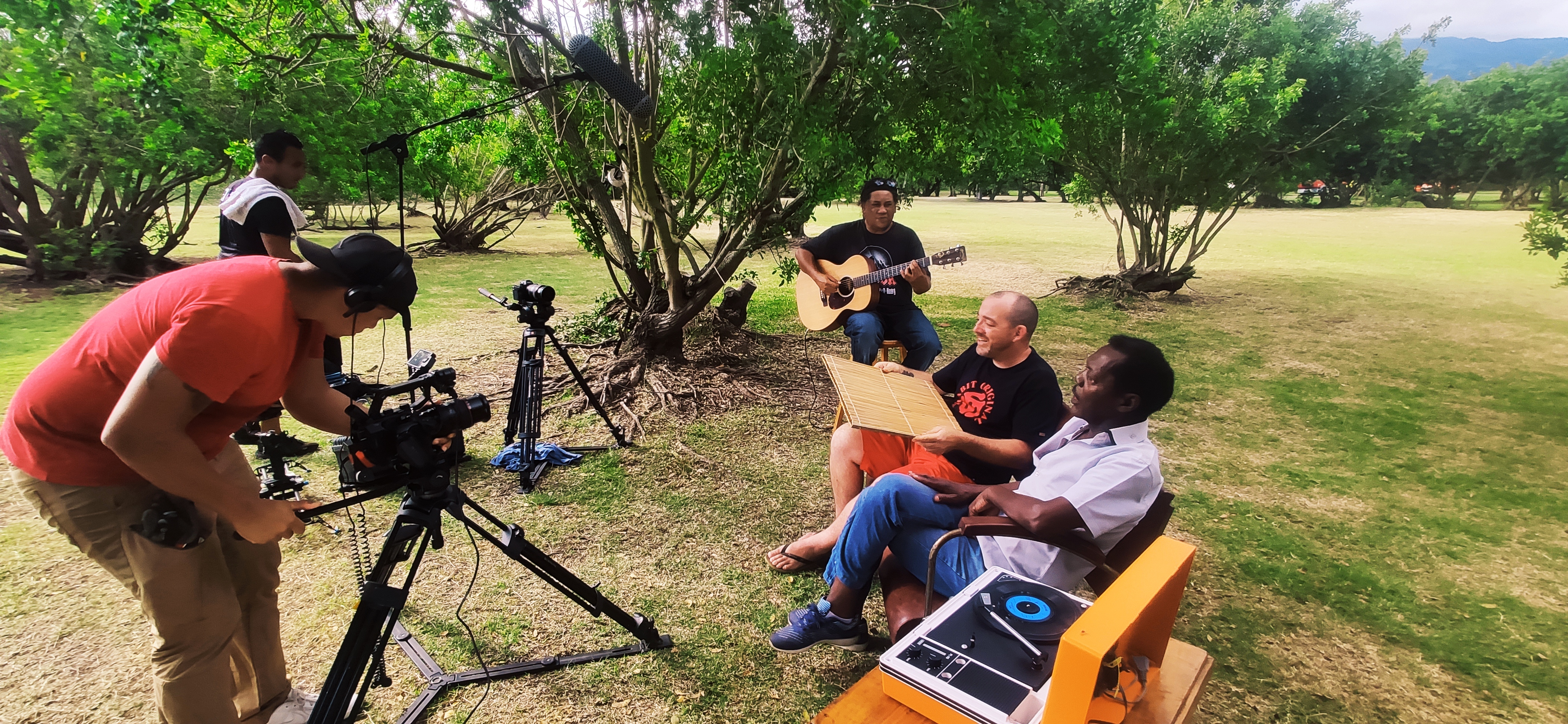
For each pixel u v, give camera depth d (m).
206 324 1.47
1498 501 4.04
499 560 3.18
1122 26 4.67
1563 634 2.85
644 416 4.97
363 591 1.82
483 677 2.41
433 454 1.85
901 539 2.31
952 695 1.53
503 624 2.74
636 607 2.87
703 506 3.76
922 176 4.88
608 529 3.50
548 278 11.12
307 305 1.67
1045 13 4.13
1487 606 3.04
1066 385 6.20
